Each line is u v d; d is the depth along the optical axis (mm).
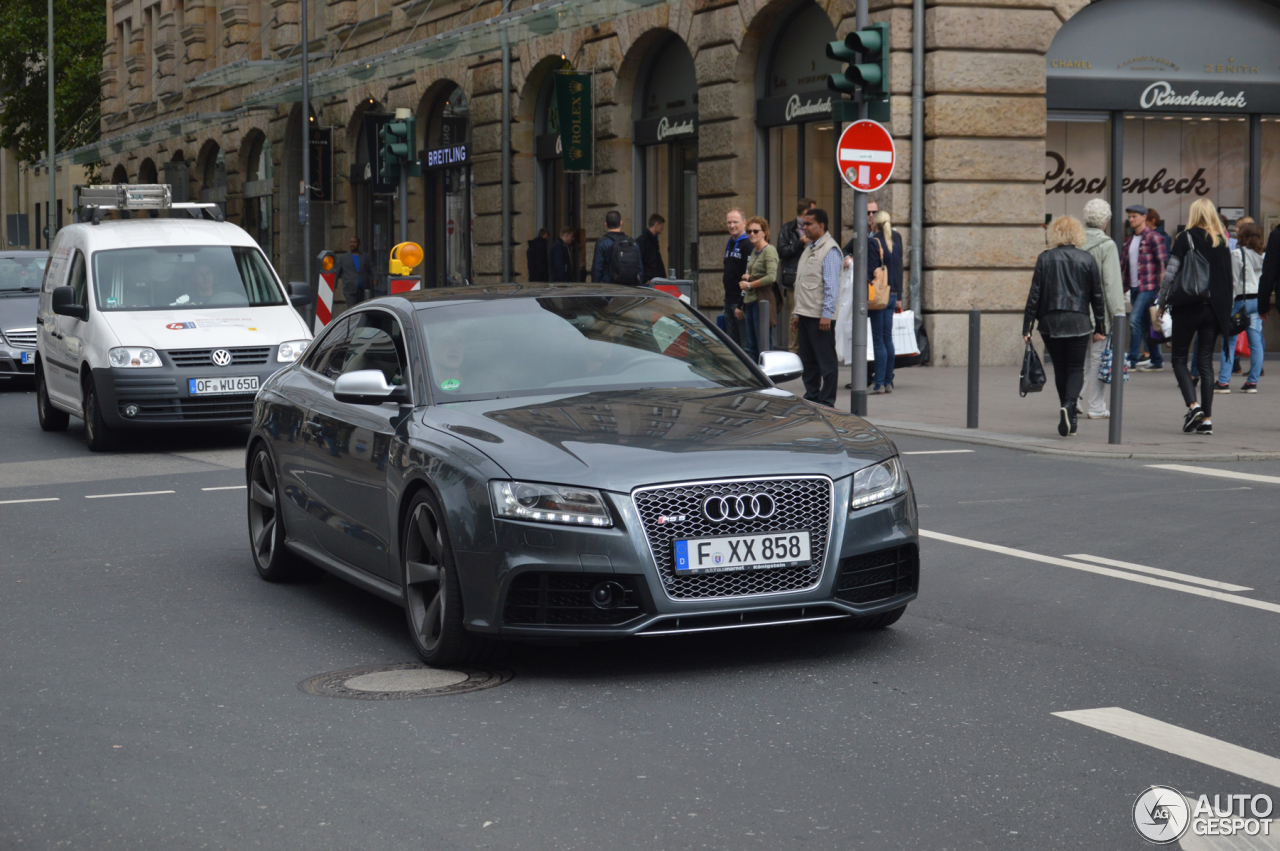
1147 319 19562
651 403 6492
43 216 67625
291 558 8039
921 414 15203
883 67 14219
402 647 6566
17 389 22484
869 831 4195
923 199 20797
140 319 14352
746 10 22906
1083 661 6082
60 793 4641
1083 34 21547
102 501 11188
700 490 5750
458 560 5887
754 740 5074
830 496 5914
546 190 29797
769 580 5836
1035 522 9352
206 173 48531
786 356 7582
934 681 5797
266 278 15352
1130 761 4797
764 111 23234
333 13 38031
